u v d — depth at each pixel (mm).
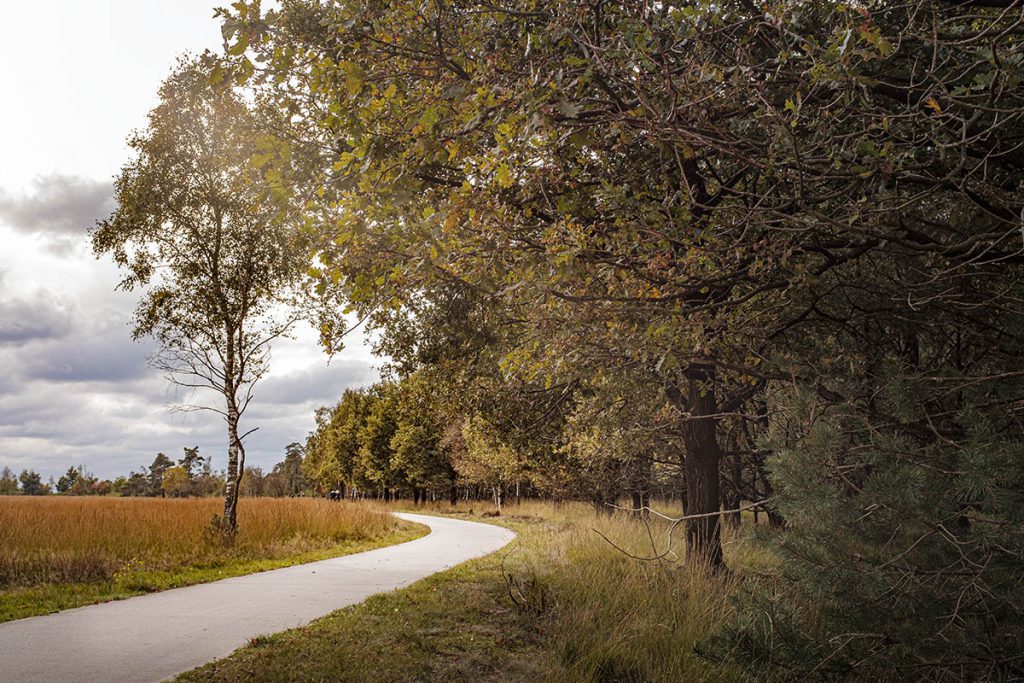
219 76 4742
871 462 4199
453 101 4781
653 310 5648
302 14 5527
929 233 6594
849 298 7570
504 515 38000
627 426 10656
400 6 5086
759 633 4348
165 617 8102
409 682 5648
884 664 4008
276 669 5742
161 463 122688
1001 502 3404
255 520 18562
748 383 8859
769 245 5238
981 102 4418
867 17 3826
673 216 5461
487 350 11703
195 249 17500
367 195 4730
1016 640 3727
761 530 4633
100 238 17031
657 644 6555
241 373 17469
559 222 5297
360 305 5121
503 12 5293
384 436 62250
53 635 7074
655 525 15555
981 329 6164
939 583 3932
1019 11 4145
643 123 4441
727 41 5320
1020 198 4590
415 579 11695
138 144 17297
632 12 4895
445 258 4734
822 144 4418
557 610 7988
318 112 5441
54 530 14703
